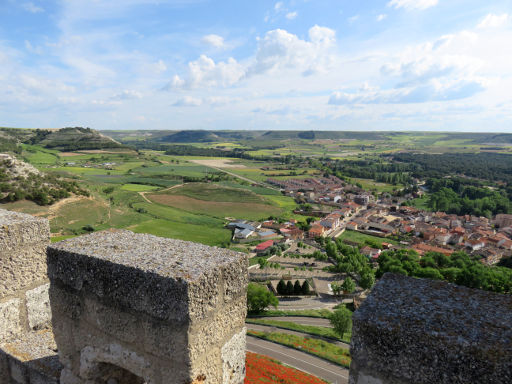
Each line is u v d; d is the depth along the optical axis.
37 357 7.67
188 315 5.08
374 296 5.07
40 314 8.68
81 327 6.45
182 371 5.36
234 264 6.01
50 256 6.57
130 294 5.60
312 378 25.69
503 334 4.12
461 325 4.32
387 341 4.46
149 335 5.55
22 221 8.08
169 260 5.84
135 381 7.53
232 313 6.15
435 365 4.16
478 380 3.92
